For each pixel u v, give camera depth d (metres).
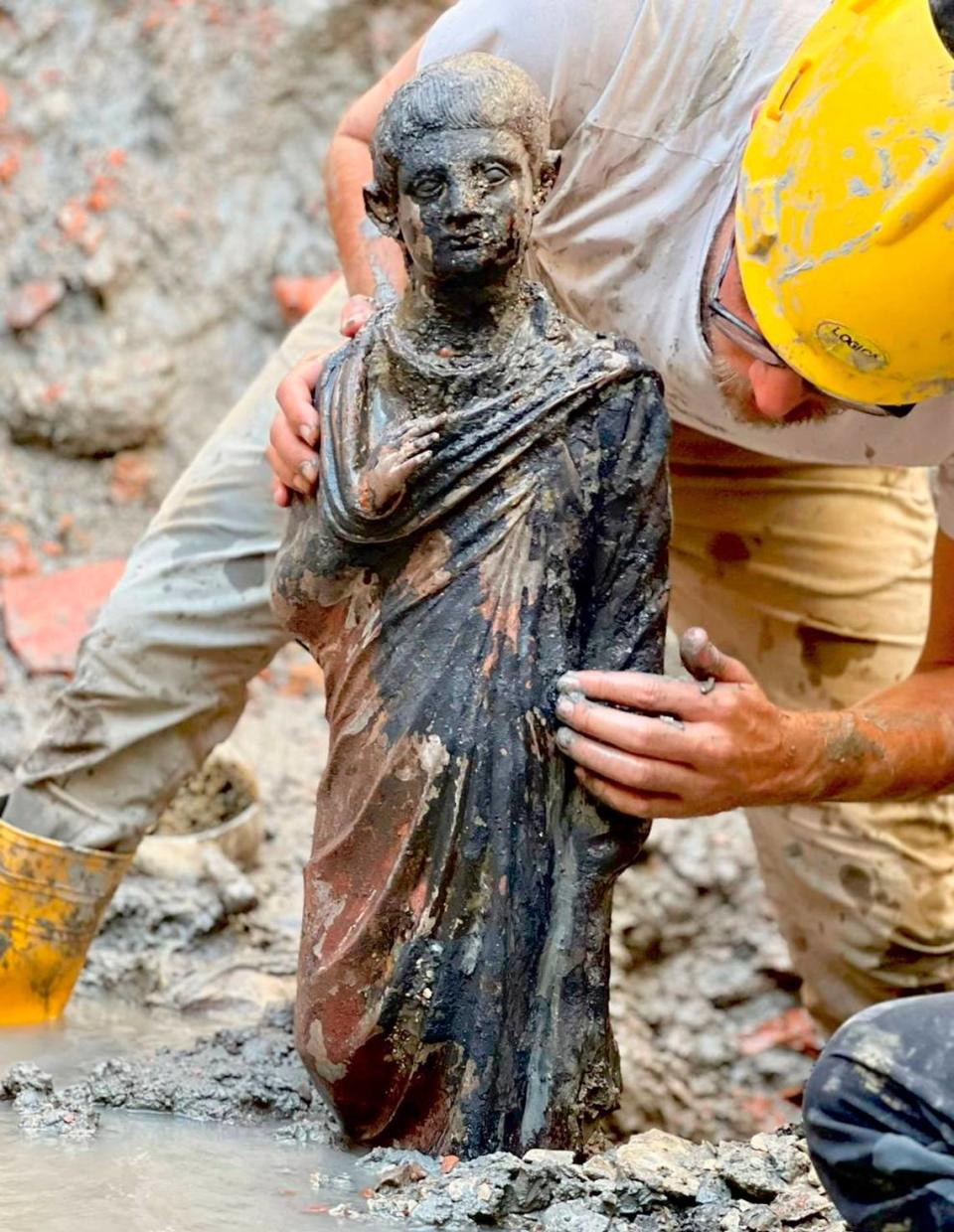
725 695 3.59
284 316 8.43
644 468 3.55
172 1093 4.05
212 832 5.80
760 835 5.40
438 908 3.52
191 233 8.34
